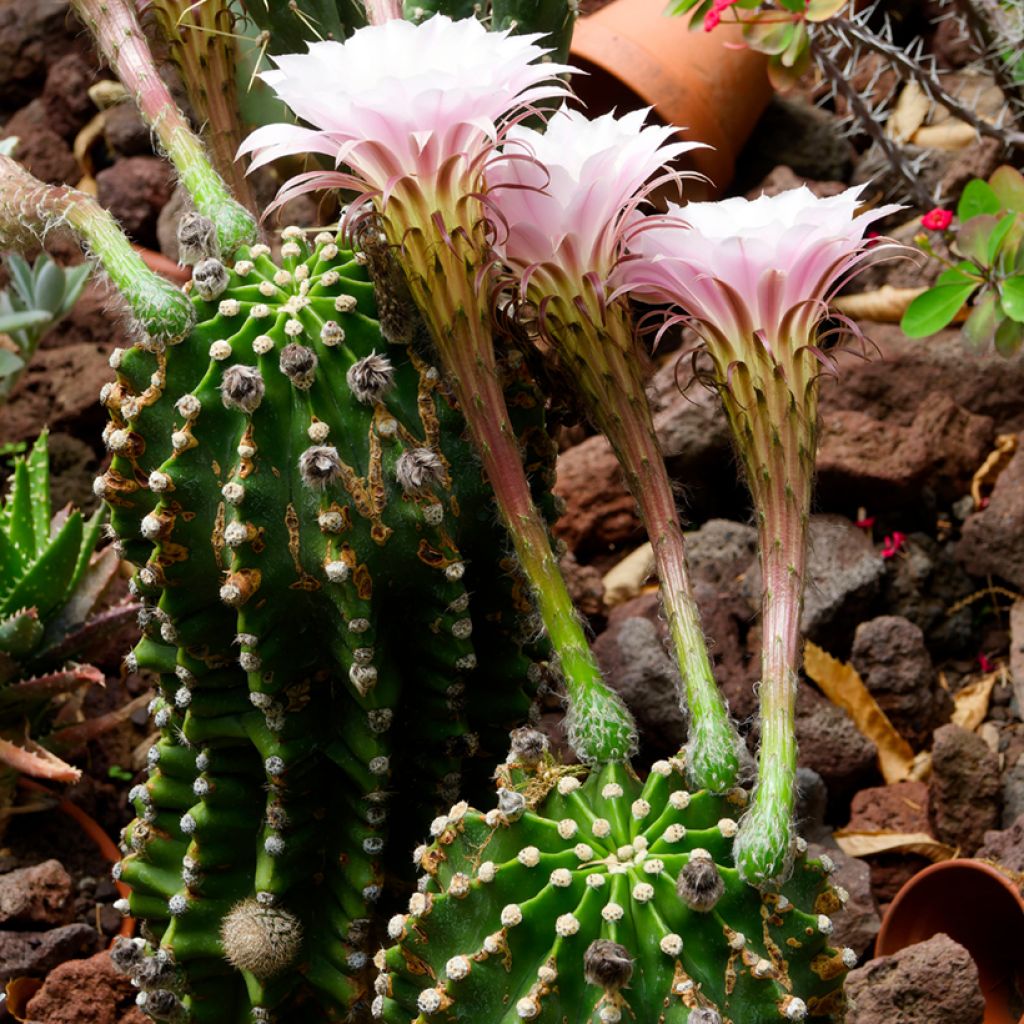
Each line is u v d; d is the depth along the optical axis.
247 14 0.95
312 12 0.94
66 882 1.04
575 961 0.77
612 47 1.22
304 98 0.81
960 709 1.13
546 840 0.79
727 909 0.78
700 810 0.79
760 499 0.82
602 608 1.16
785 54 1.12
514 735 0.81
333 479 0.80
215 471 0.81
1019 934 0.97
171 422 0.82
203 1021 0.89
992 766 1.05
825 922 0.79
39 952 1.02
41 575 1.08
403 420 0.83
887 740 1.10
